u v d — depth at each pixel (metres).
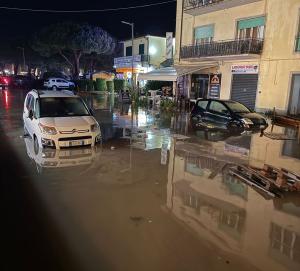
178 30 26.95
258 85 20.42
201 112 16.33
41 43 48.69
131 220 4.91
